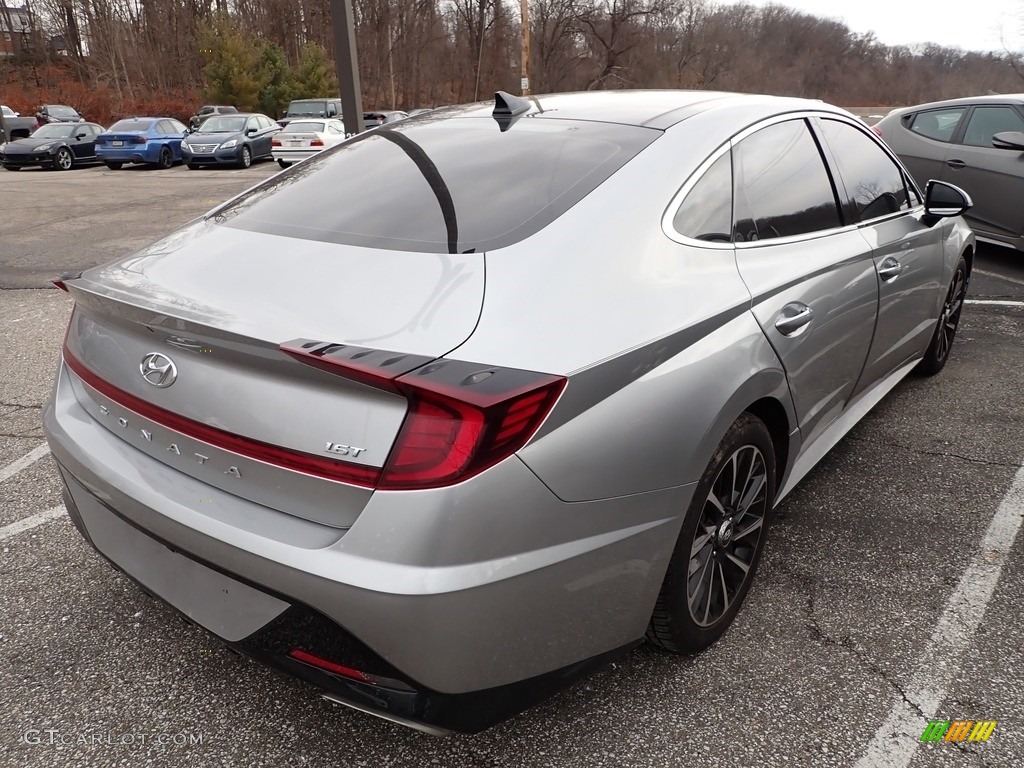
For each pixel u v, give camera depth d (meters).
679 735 1.96
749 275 2.18
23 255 7.88
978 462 3.45
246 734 1.96
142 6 45.41
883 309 3.03
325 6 52.16
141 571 1.91
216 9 46.47
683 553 1.95
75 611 2.43
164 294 1.80
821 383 2.57
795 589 2.55
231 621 1.69
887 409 4.02
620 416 1.68
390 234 1.96
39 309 5.86
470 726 1.65
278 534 1.57
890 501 3.12
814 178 2.71
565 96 2.80
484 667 1.58
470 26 52.66
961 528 2.93
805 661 2.22
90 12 44.59
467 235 1.89
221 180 16.50
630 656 2.24
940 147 7.22
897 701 2.08
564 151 2.21
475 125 2.54
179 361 1.73
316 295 1.71
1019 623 2.40
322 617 1.54
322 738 1.95
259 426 1.60
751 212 2.32
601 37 49.62
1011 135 6.57
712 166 2.22
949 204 3.37
